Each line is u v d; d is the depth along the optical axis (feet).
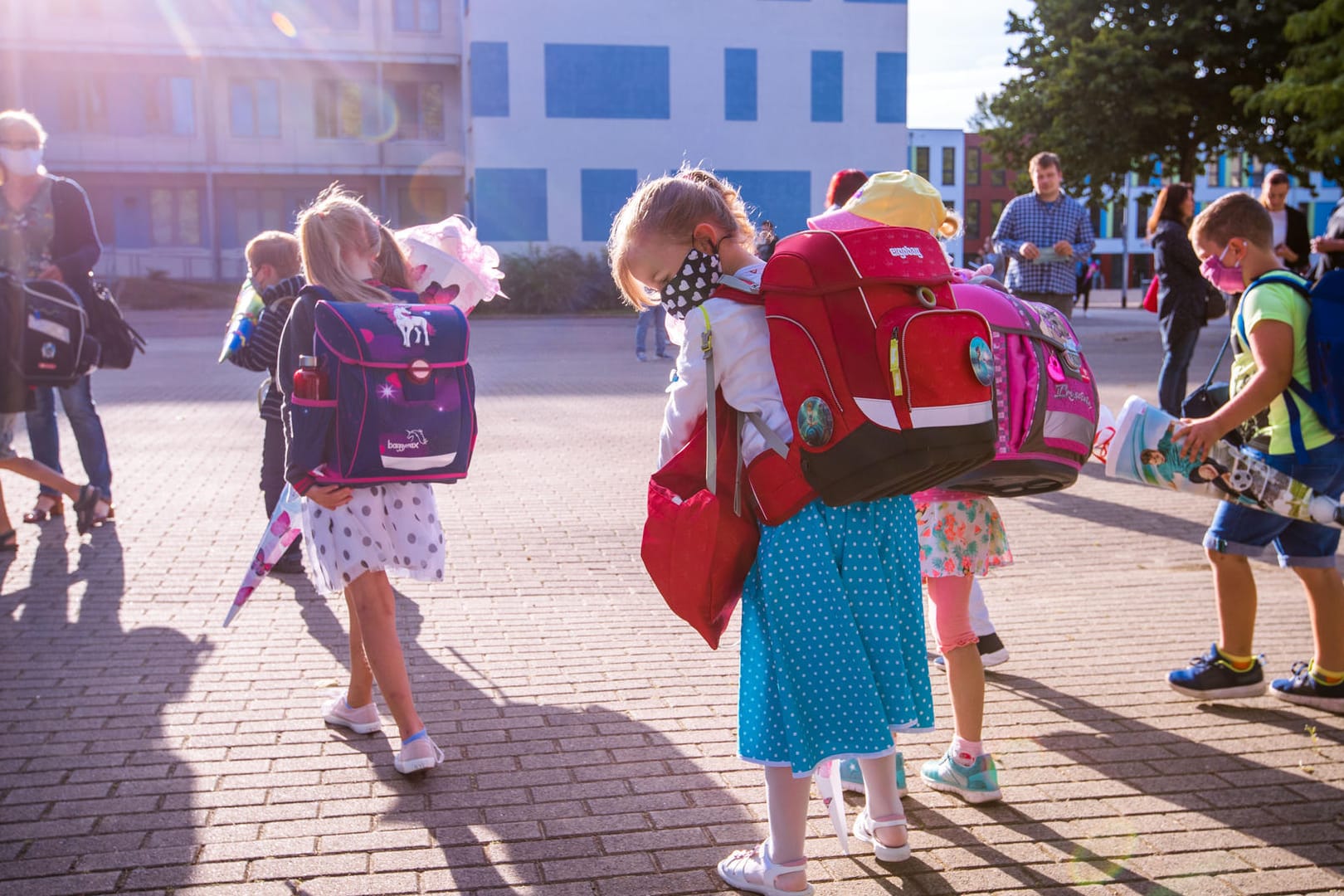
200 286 117.70
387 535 11.54
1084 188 106.83
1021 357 10.50
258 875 9.64
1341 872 9.87
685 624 16.72
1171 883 9.68
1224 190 202.49
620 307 114.11
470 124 120.26
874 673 8.95
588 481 27.55
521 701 13.65
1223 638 13.88
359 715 12.62
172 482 26.68
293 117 125.18
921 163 215.92
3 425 20.02
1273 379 12.66
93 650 15.29
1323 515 12.59
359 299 11.69
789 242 8.79
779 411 8.79
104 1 118.01
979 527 11.28
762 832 10.50
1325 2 76.33
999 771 11.92
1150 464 12.88
